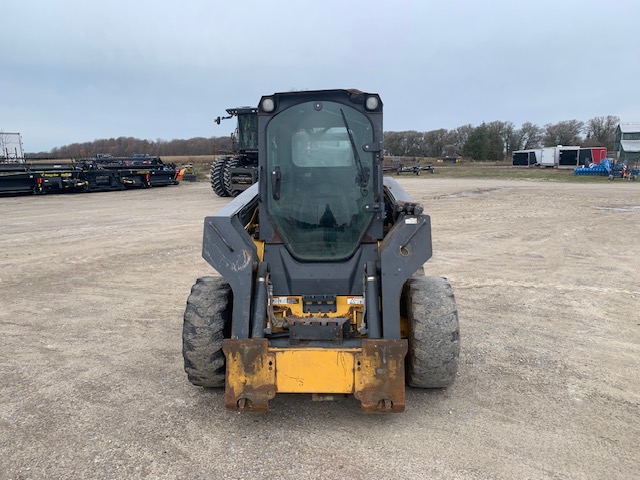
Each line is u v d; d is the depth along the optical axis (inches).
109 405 171.0
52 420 161.5
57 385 186.2
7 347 224.4
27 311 275.9
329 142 173.8
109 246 454.0
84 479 132.4
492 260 394.0
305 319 160.4
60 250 436.8
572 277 340.5
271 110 173.3
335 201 175.2
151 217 641.6
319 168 174.6
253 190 220.5
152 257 411.5
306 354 147.0
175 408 168.6
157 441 149.5
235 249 158.4
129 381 189.2
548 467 136.1
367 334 158.2
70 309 279.0
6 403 172.7
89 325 252.8
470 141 2965.1
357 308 167.2
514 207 719.7
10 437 152.0
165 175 1191.6
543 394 177.3
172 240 482.3
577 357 210.2
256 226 204.7
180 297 300.7
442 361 159.2
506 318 259.4
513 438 149.8
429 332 157.9
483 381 187.2
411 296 163.3
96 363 206.1
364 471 134.7
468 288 315.0
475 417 161.6
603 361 206.2
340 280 168.4
